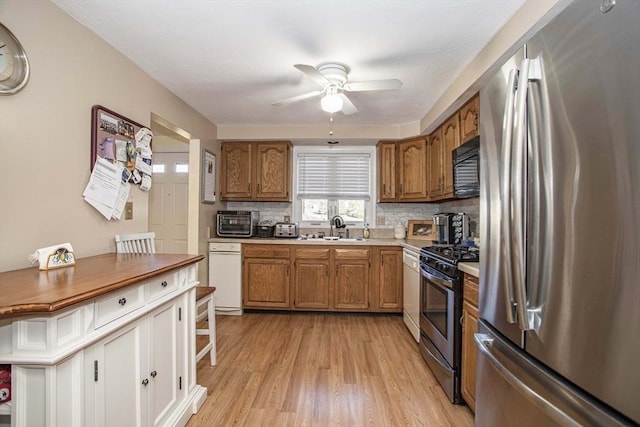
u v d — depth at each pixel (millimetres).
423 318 2646
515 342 1109
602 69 745
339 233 4363
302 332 3225
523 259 1001
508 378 1089
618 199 705
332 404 2012
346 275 3734
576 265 823
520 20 1652
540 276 955
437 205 4262
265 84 2680
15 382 1007
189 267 1901
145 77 2436
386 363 2570
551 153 910
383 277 3703
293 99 2473
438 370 2254
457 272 2018
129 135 2197
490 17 1751
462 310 2002
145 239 2295
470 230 3215
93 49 1899
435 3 1637
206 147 3670
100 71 1955
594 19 769
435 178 3514
